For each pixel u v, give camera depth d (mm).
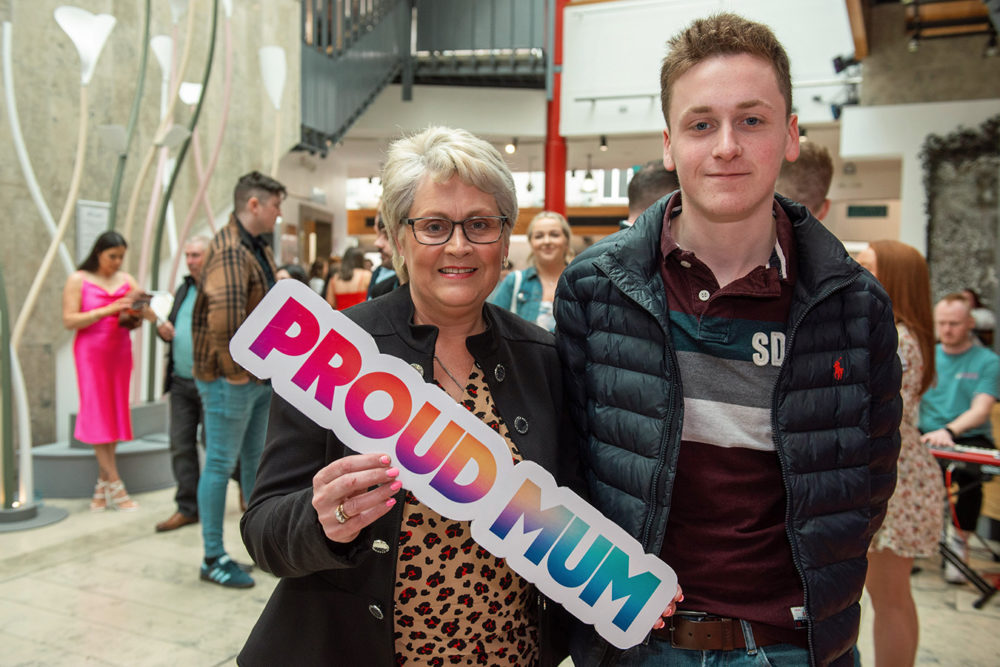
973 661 2521
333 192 11281
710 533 1105
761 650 1076
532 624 1198
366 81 9219
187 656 2420
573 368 1251
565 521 1048
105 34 4016
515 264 14648
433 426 1022
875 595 1946
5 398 3785
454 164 1026
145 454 4445
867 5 7992
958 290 8172
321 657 1081
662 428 1091
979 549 3863
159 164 4988
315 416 1021
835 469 1094
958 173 8172
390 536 1050
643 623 1046
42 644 2484
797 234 1125
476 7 9836
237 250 2805
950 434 3219
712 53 989
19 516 3768
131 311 3975
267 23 7184
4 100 4516
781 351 1094
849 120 8625
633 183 2094
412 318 1168
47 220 4043
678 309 1130
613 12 9781
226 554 3082
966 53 8375
